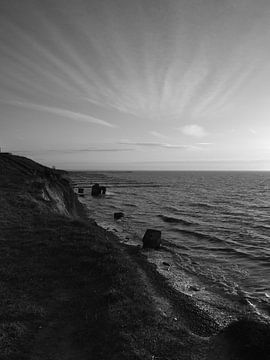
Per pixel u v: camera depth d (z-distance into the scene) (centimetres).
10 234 2389
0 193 3809
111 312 1298
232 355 1123
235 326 1261
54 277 1709
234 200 9575
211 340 1243
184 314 1686
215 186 17088
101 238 2536
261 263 2995
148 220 5559
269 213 6644
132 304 1423
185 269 2686
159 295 1859
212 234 4372
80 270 1814
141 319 1310
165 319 1442
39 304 1405
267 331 1185
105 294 1473
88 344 1119
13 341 1079
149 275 2266
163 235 4259
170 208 7450
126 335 1129
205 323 1625
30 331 1177
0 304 1336
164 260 2894
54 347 1099
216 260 3086
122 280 1698
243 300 2055
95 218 5781
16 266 1784
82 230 2662
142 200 9556
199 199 9906
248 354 1109
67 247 2138
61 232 2514
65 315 1334
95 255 2020
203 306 1884
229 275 2616
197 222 5369
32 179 5422
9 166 6869
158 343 1150
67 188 7050
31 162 8688
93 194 11206
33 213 3189
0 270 1695
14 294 1467
